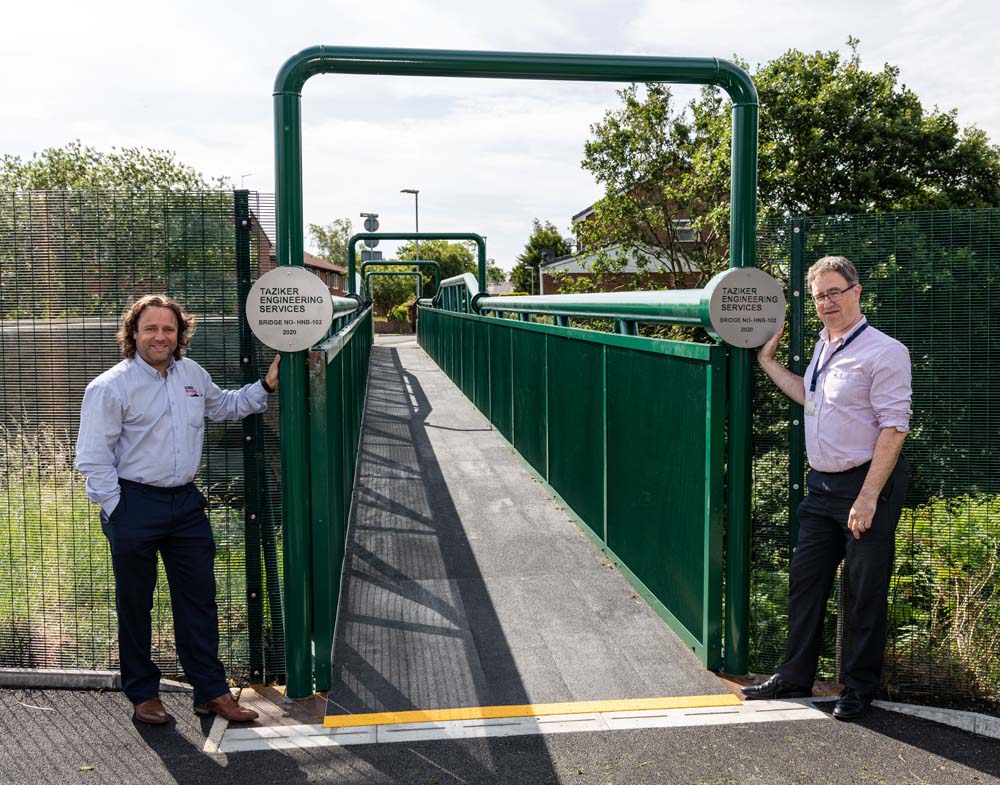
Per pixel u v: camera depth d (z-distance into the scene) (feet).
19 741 11.23
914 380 12.64
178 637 11.85
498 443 34.04
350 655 14.33
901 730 11.55
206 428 13.01
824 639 13.79
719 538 13.34
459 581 18.02
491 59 12.73
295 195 12.41
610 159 62.69
